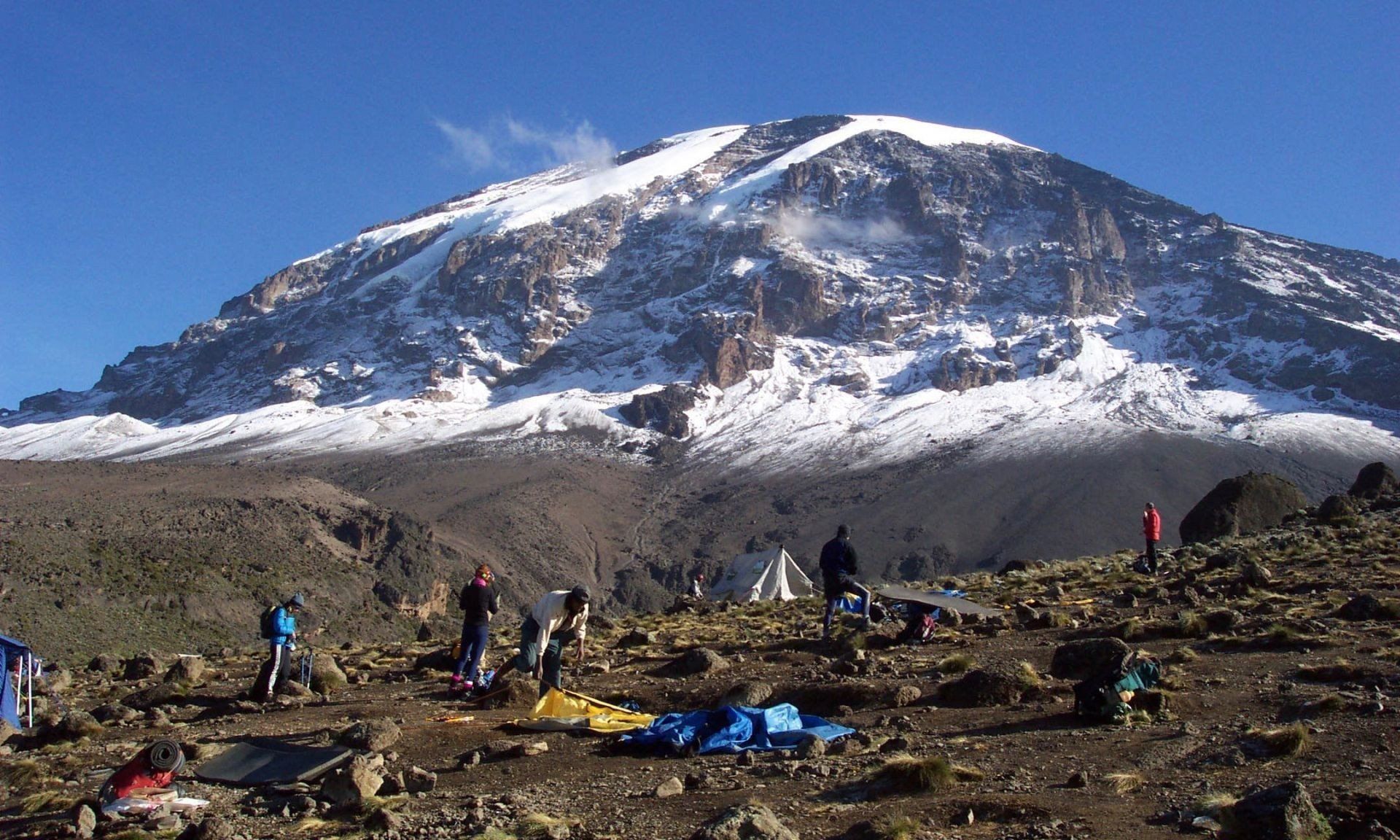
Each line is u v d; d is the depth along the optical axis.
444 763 14.76
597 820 11.77
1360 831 9.80
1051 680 16.69
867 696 16.48
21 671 20.98
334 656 29.45
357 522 143.12
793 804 11.84
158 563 106.56
